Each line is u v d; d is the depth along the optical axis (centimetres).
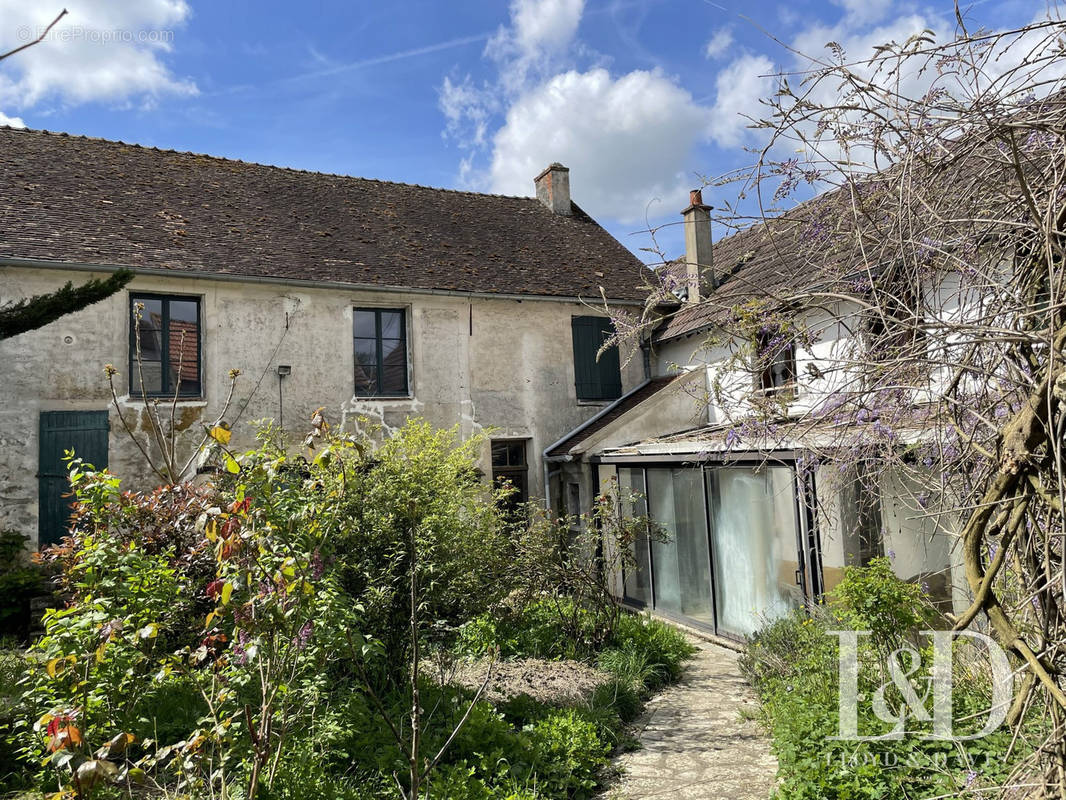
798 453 670
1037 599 256
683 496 1159
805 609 842
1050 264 242
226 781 457
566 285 1571
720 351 1263
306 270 1312
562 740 620
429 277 1434
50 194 1251
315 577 446
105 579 475
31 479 1088
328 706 589
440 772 541
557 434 1522
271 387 1269
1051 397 222
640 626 991
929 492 391
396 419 1373
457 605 764
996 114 267
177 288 1211
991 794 364
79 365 1134
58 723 322
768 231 398
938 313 324
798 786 496
